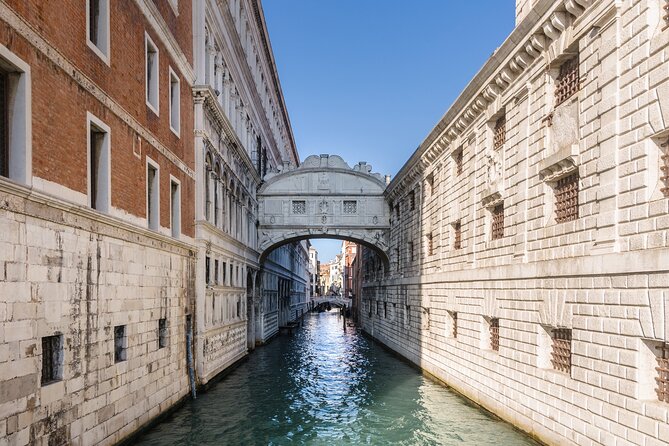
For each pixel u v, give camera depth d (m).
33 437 8.20
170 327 15.29
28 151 8.25
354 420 15.56
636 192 9.09
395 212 32.56
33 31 8.46
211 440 13.27
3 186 7.46
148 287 13.47
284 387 20.70
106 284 10.94
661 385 8.70
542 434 12.05
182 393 16.50
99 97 10.87
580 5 10.73
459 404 17.19
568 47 11.33
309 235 34.44
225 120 21.30
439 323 21.31
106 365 10.85
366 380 22.36
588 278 10.32
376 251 36.25
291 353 32.50
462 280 18.14
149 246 13.59
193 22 18.88
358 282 60.84
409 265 27.69
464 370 17.91
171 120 16.56
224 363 22.30
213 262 20.39
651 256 8.52
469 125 18.02
